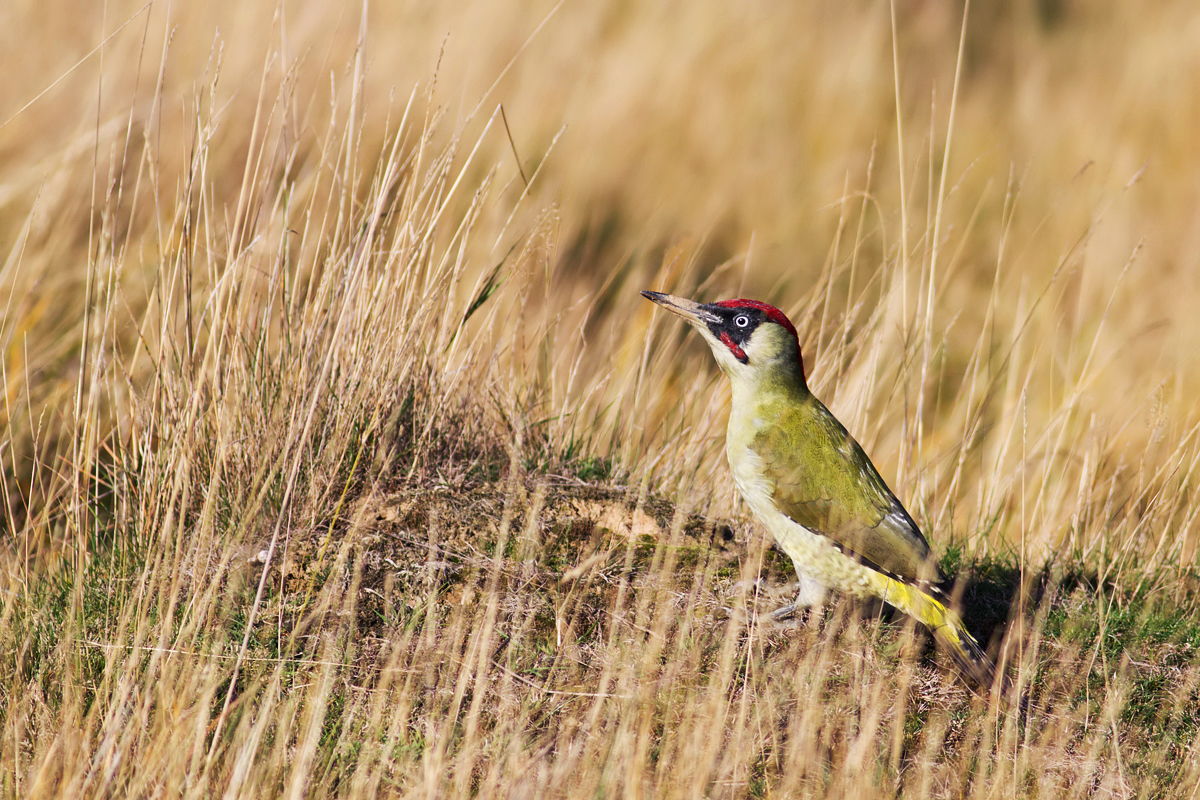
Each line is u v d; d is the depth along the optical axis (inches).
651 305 616.7
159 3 665.6
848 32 1107.3
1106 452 488.1
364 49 405.4
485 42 834.2
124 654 322.0
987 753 317.4
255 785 274.4
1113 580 428.5
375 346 397.4
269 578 354.3
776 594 380.2
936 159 984.9
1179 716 347.6
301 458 383.2
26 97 614.2
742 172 903.1
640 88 919.0
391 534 373.1
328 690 308.8
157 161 463.5
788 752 311.7
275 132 570.9
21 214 532.4
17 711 300.8
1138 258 818.2
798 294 771.4
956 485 478.3
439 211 408.2
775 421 374.0
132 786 269.7
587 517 397.1
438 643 336.2
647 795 289.3
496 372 454.9
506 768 291.3
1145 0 1318.9
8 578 364.8
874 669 347.6
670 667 328.5
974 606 399.5
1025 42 1213.7
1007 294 786.2
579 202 781.3
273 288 400.5
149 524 372.2
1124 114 1079.0
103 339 384.2
